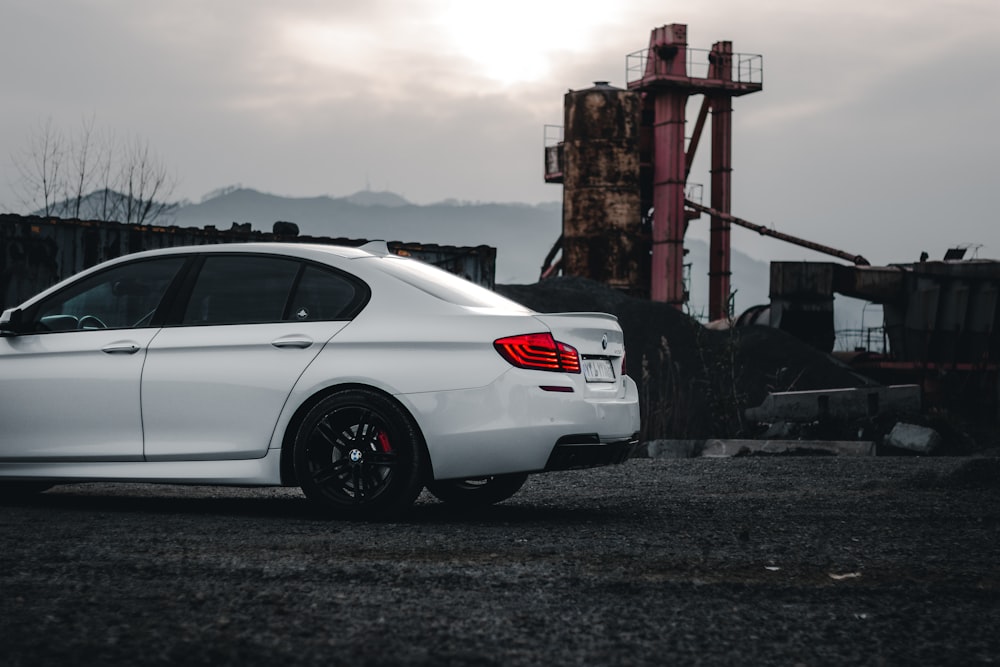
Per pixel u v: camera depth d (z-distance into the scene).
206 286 6.30
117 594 3.70
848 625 3.53
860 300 41.75
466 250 20.00
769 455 12.70
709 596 3.91
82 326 6.54
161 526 5.52
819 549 5.03
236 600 3.63
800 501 7.10
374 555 4.62
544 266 55.56
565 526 5.72
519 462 5.68
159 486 7.93
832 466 9.93
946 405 33.91
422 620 3.40
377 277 6.04
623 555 4.73
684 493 7.65
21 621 3.27
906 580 4.31
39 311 6.65
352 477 5.83
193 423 6.08
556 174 55.81
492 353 5.72
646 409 16.83
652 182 53.62
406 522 5.79
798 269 39.44
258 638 3.12
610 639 3.25
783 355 28.27
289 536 5.15
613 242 50.62
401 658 2.96
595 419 5.87
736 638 3.32
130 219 23.88
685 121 53.16
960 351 37.12
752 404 25.31
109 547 4.73
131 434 6.22
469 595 3.80
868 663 3.09
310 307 6.05
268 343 5.99
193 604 3.55
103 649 2.97
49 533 5.20
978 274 36.78
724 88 53.22
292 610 3.50
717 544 5.12
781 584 4.16
